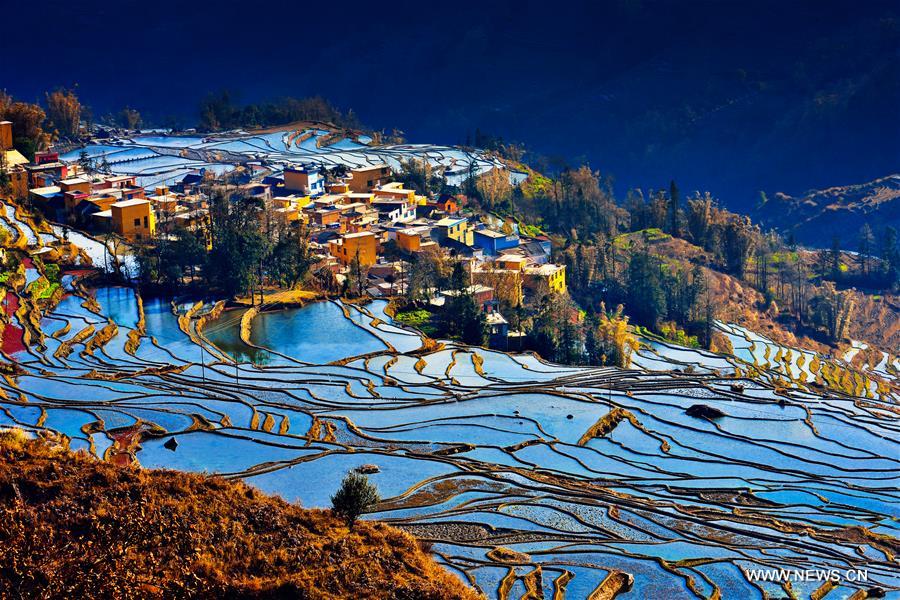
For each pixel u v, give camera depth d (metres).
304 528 50.41
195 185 178.62
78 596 41.88
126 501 49.22
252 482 69.94
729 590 56.22
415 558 49.53
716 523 67.25
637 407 95.44
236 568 45.84
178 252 127.12
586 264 169.62
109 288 123.44
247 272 125.88
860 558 62.69
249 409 87.88
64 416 82.62
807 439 89.88
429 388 98.19
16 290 114.00
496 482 72.56
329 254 147.88
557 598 53.12
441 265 136.00
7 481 49.12
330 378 99.69
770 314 186.50
